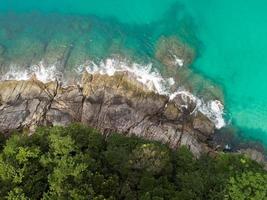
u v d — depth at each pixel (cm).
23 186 3114
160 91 4344
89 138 3538
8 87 4288
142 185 3269
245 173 3406
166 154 3544
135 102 4250
